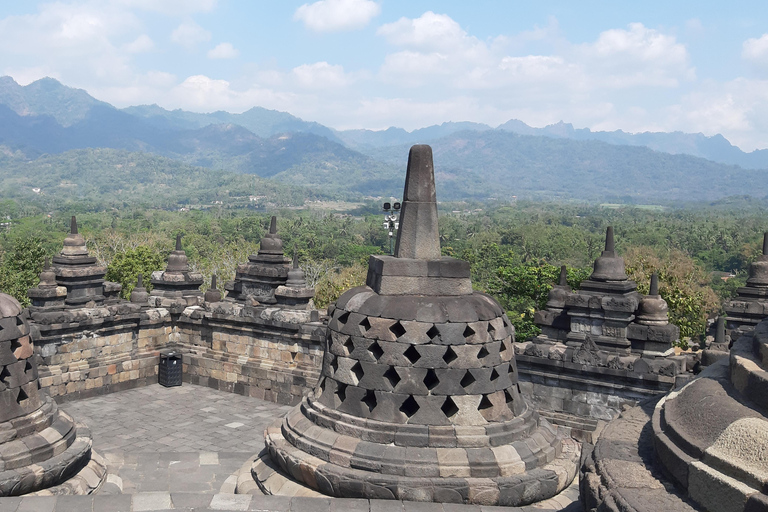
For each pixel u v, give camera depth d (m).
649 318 16.62
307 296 20.31
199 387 21.41
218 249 72.81
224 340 21.31
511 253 55.81
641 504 4.60
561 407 16.36
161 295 23.08
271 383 19.95
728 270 98.44
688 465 4.68
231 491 9.65
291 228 116.12
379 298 8.71
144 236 80.44
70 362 19.28
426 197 9.10
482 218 193.38
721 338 16.91
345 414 8.57
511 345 9.13
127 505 7.32
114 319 20.28
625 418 6.70
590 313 17.36
